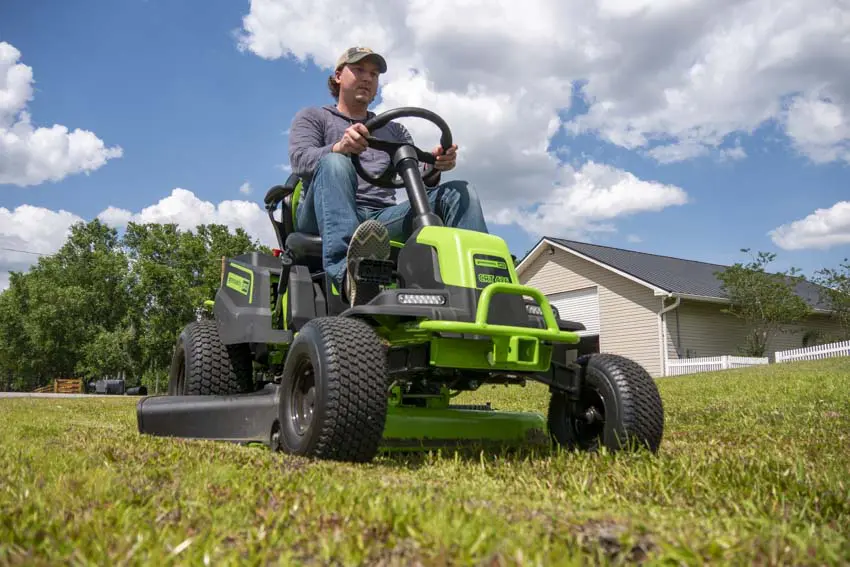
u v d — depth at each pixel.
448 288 2.78
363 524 1.31
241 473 2.03
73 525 1.29
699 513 1.63
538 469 2.36
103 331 47.19
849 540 1.32
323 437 2.52
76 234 52.28
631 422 2.78
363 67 4.00
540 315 2.88
